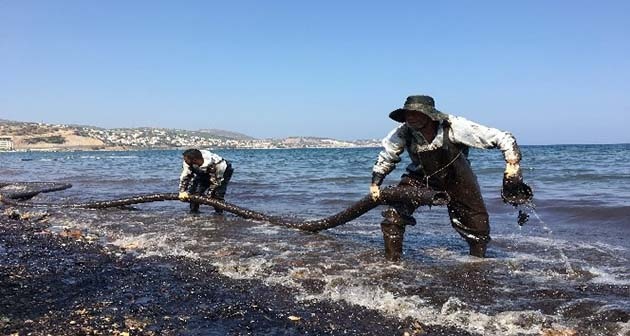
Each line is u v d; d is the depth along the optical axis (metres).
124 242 4.95
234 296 3.21
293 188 11.68
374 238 5.05
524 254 4.23
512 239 4.98
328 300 3.09
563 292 3.10
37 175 18.75
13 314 2.88
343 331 2.62
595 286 3.22
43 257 4.32
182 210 7.54
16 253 4.48
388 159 3.93
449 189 3.91
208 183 6.95
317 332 2.61
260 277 3.62
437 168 3.78
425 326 2.65
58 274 3.74
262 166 25.42
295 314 2.87
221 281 3.56
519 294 3.09
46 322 2.75
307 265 3.88
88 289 3.37
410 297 3.05
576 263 3.86
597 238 5.01
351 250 4.41
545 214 6.76
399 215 3.94
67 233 5.43
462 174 3.81
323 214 7.14
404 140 3.85
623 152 40.53
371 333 2.58
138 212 7.15
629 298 2.95
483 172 15.93
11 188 11.01
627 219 6.02
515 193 3.55
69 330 2.63
